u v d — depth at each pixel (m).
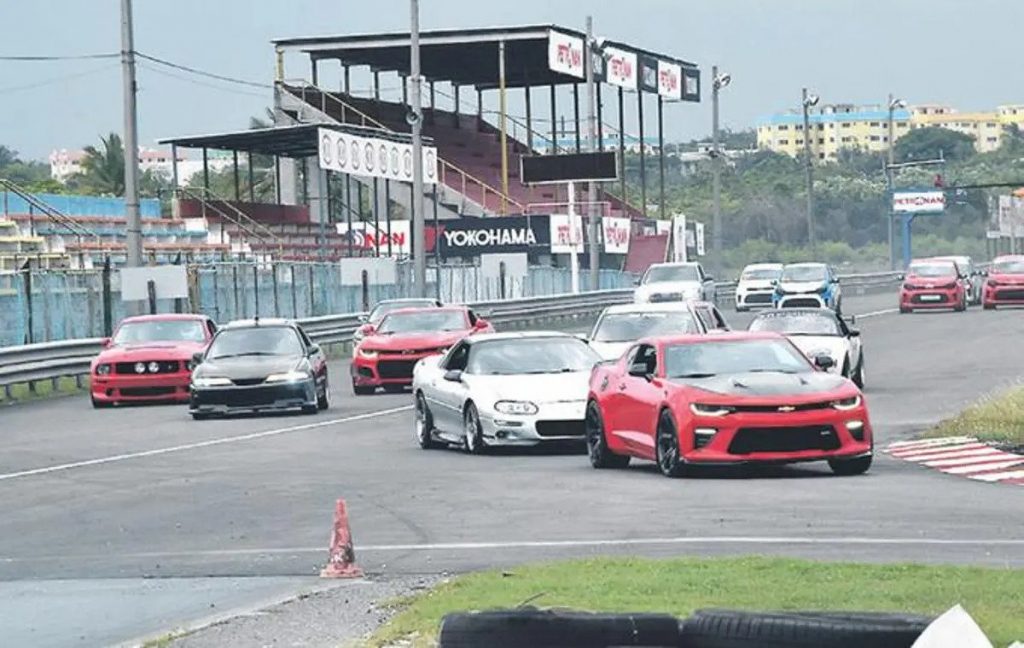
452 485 53.84
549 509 46.81
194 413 84.25
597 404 58.38
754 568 33.50
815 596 29.92
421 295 144.12
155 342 97.31
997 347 120.44
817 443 52.97
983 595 29.67
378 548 40.62
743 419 52.59
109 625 32.28
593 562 34.97
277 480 56.91
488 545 40.38
